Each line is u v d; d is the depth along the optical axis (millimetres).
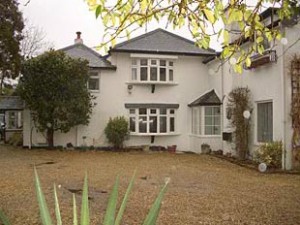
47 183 10664
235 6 3732
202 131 20812
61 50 21812
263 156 14062
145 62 22219
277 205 8133
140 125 22297
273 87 14750
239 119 16953
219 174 12805
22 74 20703
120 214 2592
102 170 13461
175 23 3811
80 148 21812
